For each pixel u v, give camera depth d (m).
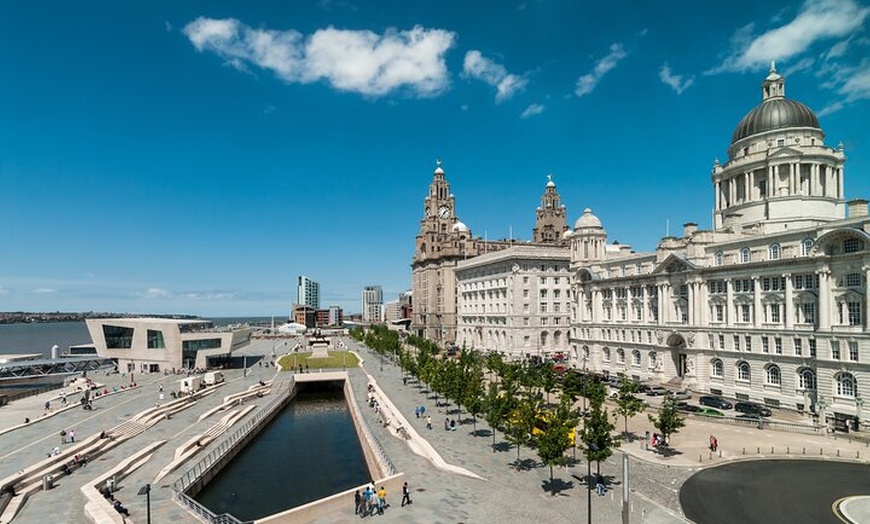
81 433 73.81
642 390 97.62
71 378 136.12
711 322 97.81
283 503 58.38
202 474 60.69
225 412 94.31
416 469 57.31
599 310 127.19
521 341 160.50
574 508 46.03
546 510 45.53
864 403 72.38
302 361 167.75
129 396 106.12
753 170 108.00
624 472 36.97
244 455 77.56
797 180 101.44
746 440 66.94
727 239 102.56
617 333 120.62
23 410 95.06
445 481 53.16
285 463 73.81
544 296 164.38
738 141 113.12
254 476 68.06
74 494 51.56
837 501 46.94
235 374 143.88
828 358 77.12
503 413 65.62
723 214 115.56
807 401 80.38
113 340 150.00
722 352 94.62
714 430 72.44
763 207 105.38
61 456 61.31
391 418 81.62
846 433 68.81
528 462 60.03
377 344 171.62
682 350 103.12
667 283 106.62
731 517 43.97
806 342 80.75
